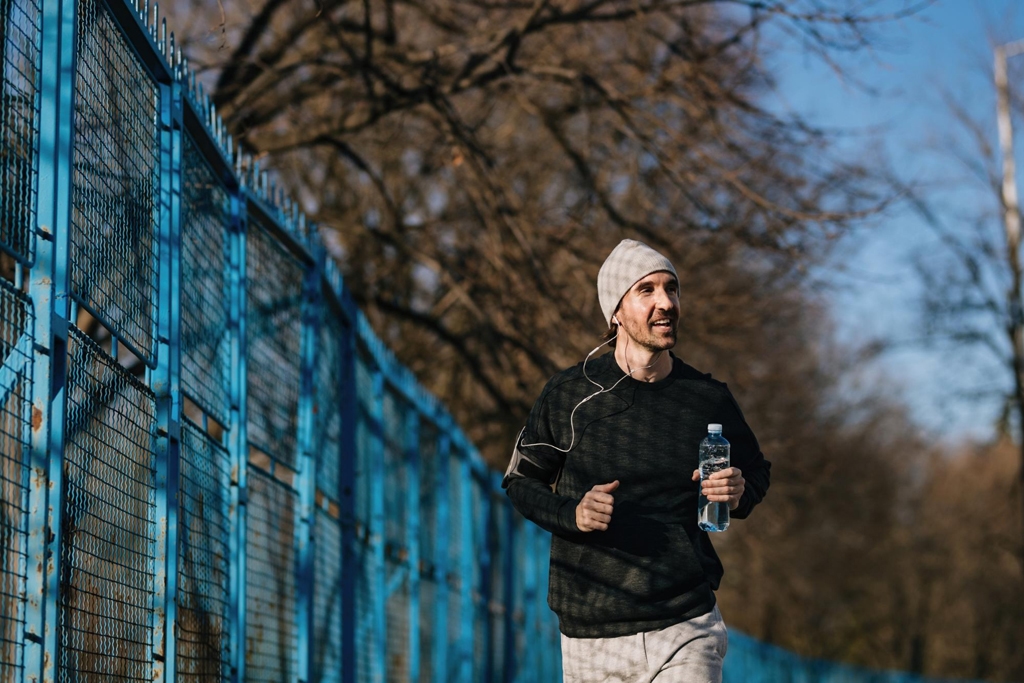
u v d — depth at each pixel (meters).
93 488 3.52
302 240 6.62
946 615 45.50
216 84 11.53
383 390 8.97
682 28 12.45
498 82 12.41
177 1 14.89
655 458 4.13
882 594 44.41
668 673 3.97
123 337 3.91
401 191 17.20
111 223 3.81
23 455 3.05
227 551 5.19
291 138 11.43
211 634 4.87
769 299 17.52
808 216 11.29
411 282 17.91
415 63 11.55
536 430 4.31
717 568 4.20
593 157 15.25
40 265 3.18
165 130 4.48
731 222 12.60
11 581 2.93
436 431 11.36
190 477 4.61
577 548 4.13
